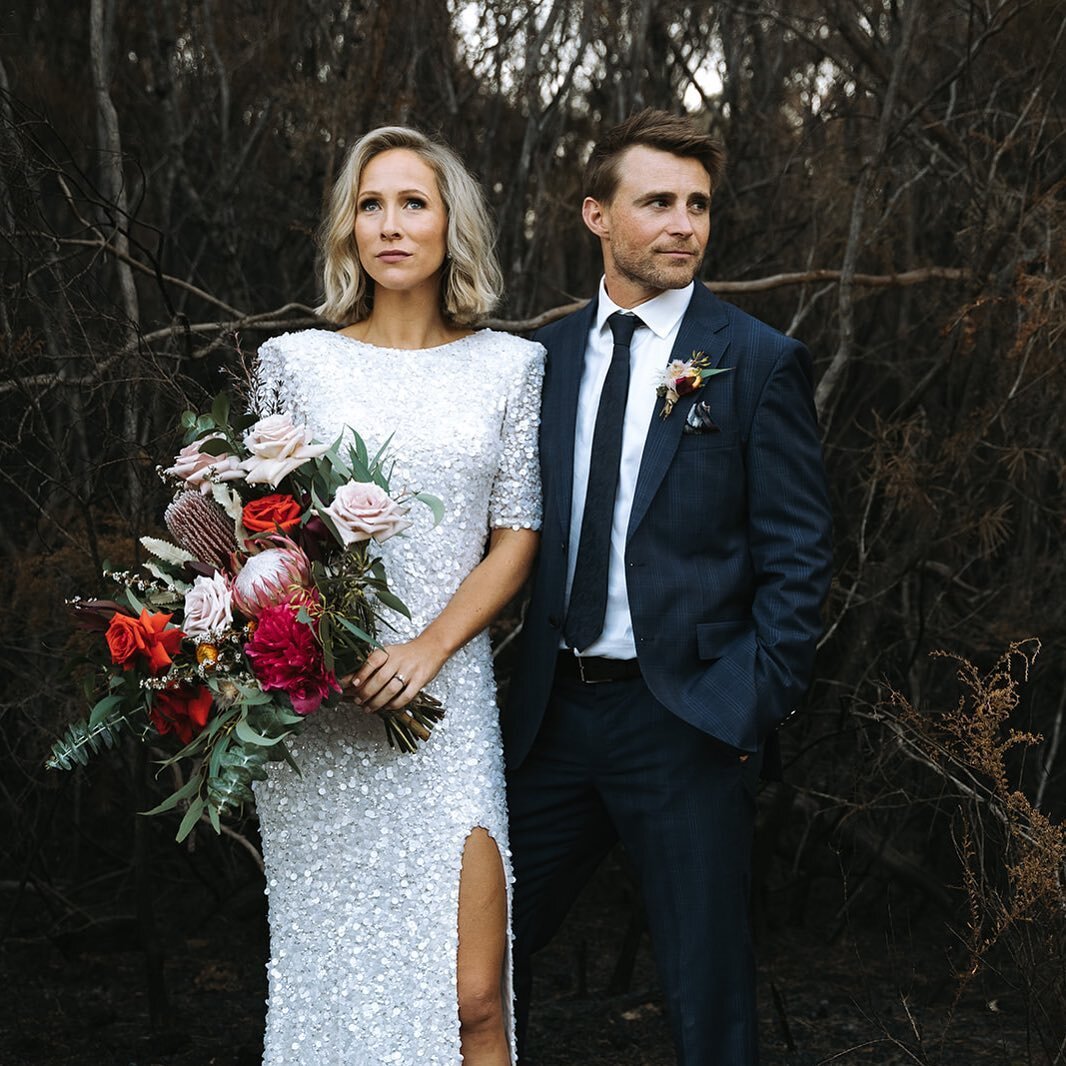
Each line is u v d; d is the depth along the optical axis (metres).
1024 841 2.73
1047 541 4.36
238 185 4.95
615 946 4.34
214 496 2.29
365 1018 2.44
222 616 2.19
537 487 2.70
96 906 4.43
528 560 2.68
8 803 4.15
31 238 3.38
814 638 2.57
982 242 3.93
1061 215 3.82
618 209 2.67
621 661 2.64
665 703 2.56
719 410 2.62
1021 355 3.84
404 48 4.57
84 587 3.74
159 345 3.88
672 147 2.65
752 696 2.53
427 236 2.61
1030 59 4.26
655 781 2.62
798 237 4.80
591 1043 3.53
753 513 2.62
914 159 4.54
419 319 2.69
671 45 4.88
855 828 4.14
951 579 4.05
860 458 4.45
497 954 2.54
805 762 4.36
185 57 5.18
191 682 2.24
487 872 2.53
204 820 3.98
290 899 2.50
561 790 2.73
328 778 2.49
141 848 3.54
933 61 4.66
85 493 3.64
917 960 4.04
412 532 2.53
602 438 2.67
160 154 5.14
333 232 2.69
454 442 2.56
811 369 2.67
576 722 2.69
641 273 2.65
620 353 2.70
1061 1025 2.75
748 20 4.89
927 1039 3.41
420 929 2.46
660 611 2.59
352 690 2.36
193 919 4.43
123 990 3.84
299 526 2.28
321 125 4.29
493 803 2.57
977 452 4.36
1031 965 2.70
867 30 4.84
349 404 2.56
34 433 3.45
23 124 3.29
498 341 2.74
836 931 4.24
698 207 2.68
